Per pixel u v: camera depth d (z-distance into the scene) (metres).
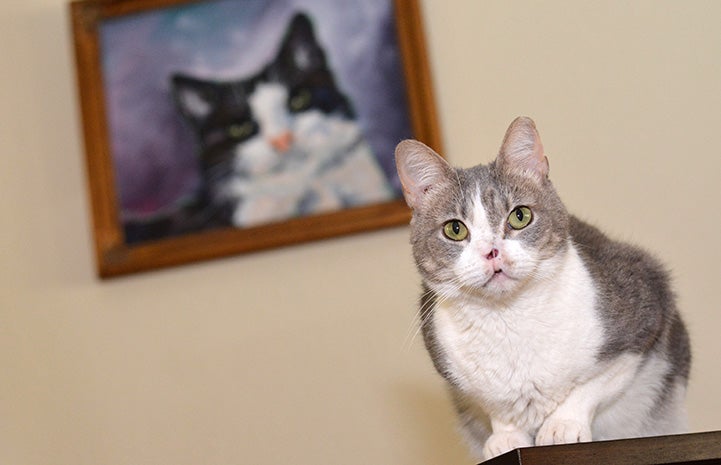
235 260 2.53
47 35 2.73
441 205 1.65
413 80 2.52
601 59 2.48
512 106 2.49
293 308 2.47
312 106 2.58
